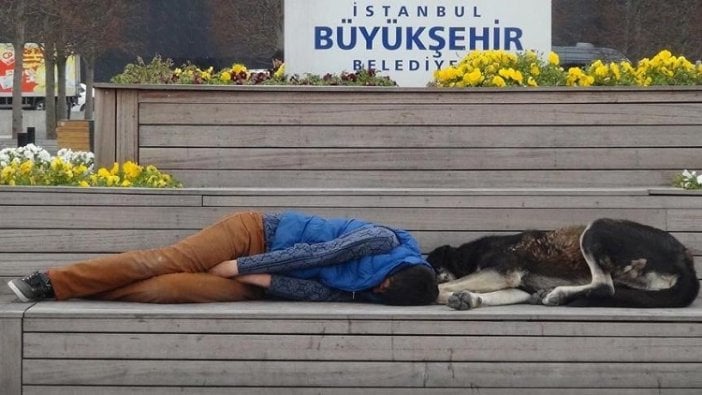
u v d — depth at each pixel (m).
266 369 5.52
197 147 6.98
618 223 6.04
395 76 7.96
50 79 31.28
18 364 5.50
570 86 7.07
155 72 7.74
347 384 5.54
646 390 5.58
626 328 5.56
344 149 6.97
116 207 6.35
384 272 5.80
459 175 7.00
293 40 7.93
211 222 6.41
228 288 5.88
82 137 20.59
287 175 6.98
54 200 6.31
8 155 6.97
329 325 5.52
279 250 5.92
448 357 5.54
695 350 5.57
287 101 6.96
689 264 6.00
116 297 5.89
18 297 5.85
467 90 6.95
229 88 6.92
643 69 7.46
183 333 5.50
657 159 7.00
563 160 7.00
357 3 7.92
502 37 7.99
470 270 6.26
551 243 6.15
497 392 5.55
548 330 5.55
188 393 5.52
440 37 7.95
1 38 32.91
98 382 5.52
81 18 29.17
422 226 6.48
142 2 27.06
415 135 6.98
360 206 6.47
